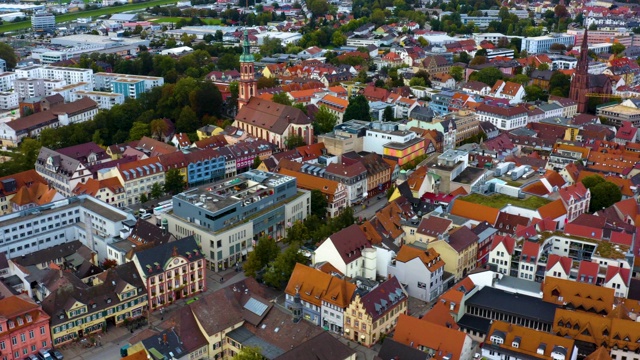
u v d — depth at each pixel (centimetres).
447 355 18512
